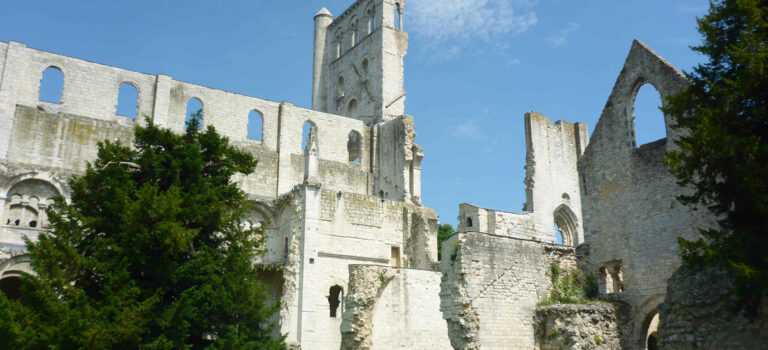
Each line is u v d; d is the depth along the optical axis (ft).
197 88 204.44
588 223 129.80
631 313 118.01
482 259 116.16
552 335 114.73
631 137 124.67
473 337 111.04
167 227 116.16
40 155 175.01
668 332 95.96
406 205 191.11
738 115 84.02
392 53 242.99
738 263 77.71
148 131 136.87
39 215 169.78
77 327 103.86
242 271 127.85
